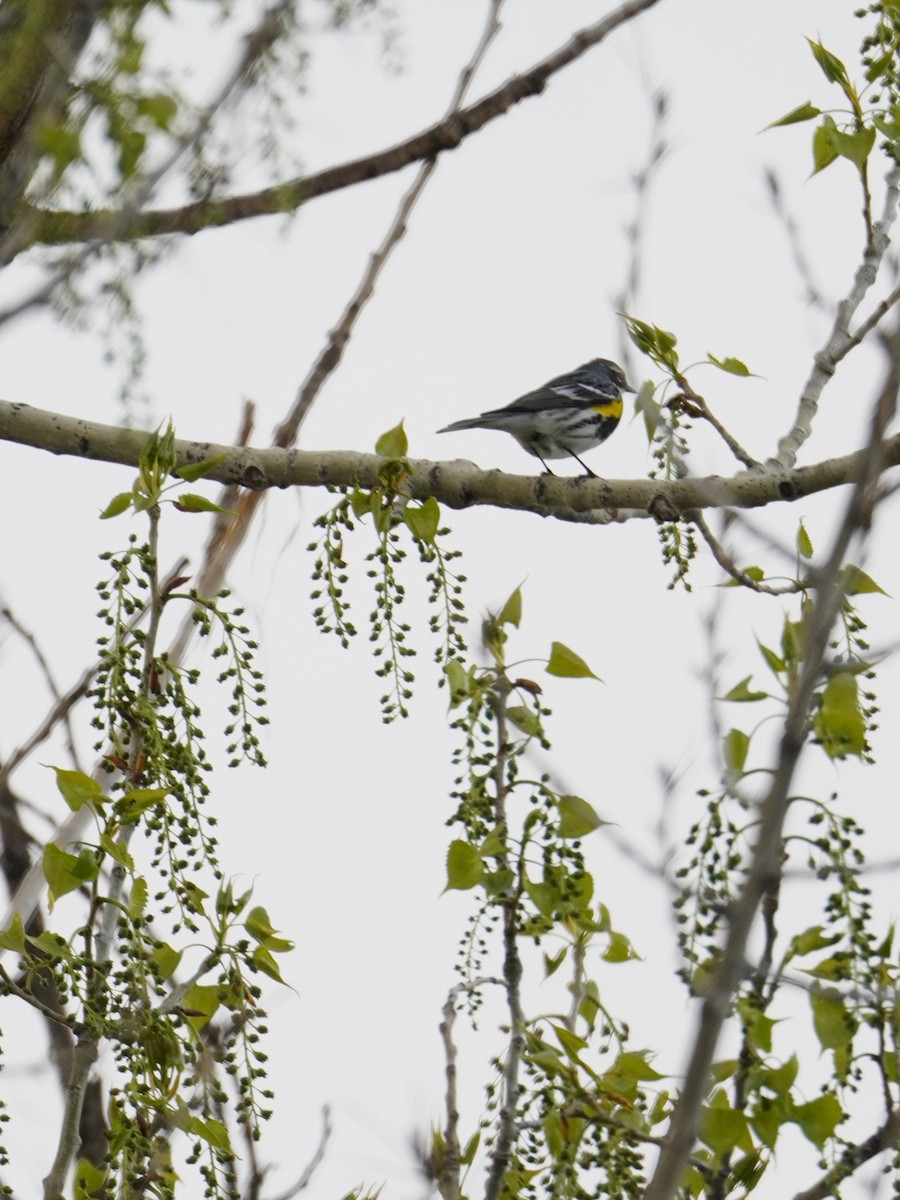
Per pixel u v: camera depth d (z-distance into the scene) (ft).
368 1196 25.63
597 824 25.86
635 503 33.71
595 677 26.76
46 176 16.10
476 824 25.95
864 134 34.14
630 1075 25.30
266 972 23.70
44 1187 22.02
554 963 27.53
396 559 28.09
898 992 22.63
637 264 27.89
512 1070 24.63
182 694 24.03
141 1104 22.45
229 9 16.48
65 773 23.08
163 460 25.30
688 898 21.74
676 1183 16.76
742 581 30.83
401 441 28.66
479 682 26.78
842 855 22.82
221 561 34.22
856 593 26.32
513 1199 24.93
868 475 17.10
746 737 23.17
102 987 22.62
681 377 34.96
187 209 16.90
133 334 16.71
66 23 15.94
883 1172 22.36
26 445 32.09
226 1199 22.36
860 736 22.97
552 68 34.04
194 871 23.45
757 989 22.74
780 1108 23.04
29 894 28.81
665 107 27.73
